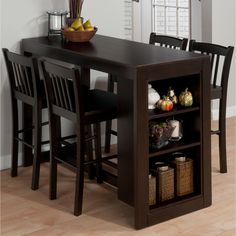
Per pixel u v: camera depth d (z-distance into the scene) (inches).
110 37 162.4
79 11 156.3
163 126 127.9
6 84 159.5
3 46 157.6
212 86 153.6
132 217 130.5
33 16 160.9
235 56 206.2
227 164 163.3
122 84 123.6
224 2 200.1
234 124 201.5
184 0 207.6
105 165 165.0
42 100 144.8
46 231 124.3
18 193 145.7
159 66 119.7
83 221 128.9
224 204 136.7
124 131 125.5
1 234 123.2
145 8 213.0
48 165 165.6
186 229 124.2
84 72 158.6
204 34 201.5
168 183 131.0
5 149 163.0
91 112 130.3
